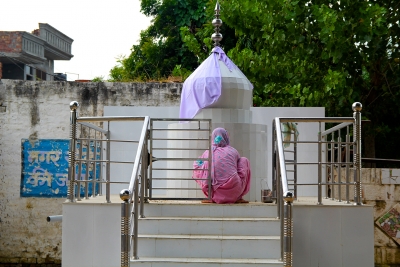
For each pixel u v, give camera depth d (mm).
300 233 8273
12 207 16359
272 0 15914
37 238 16328
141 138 8242
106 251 8359
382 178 14375
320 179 8531
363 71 18219
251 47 21172
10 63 26203
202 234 8406
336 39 15047
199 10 24859
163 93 15906
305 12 15867
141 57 26312
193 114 10242
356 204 8422
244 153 9922
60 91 16172
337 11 15469
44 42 27969
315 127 12477
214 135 9484
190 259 7973
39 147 16297
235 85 10164
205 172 9219
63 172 16266
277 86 17047
